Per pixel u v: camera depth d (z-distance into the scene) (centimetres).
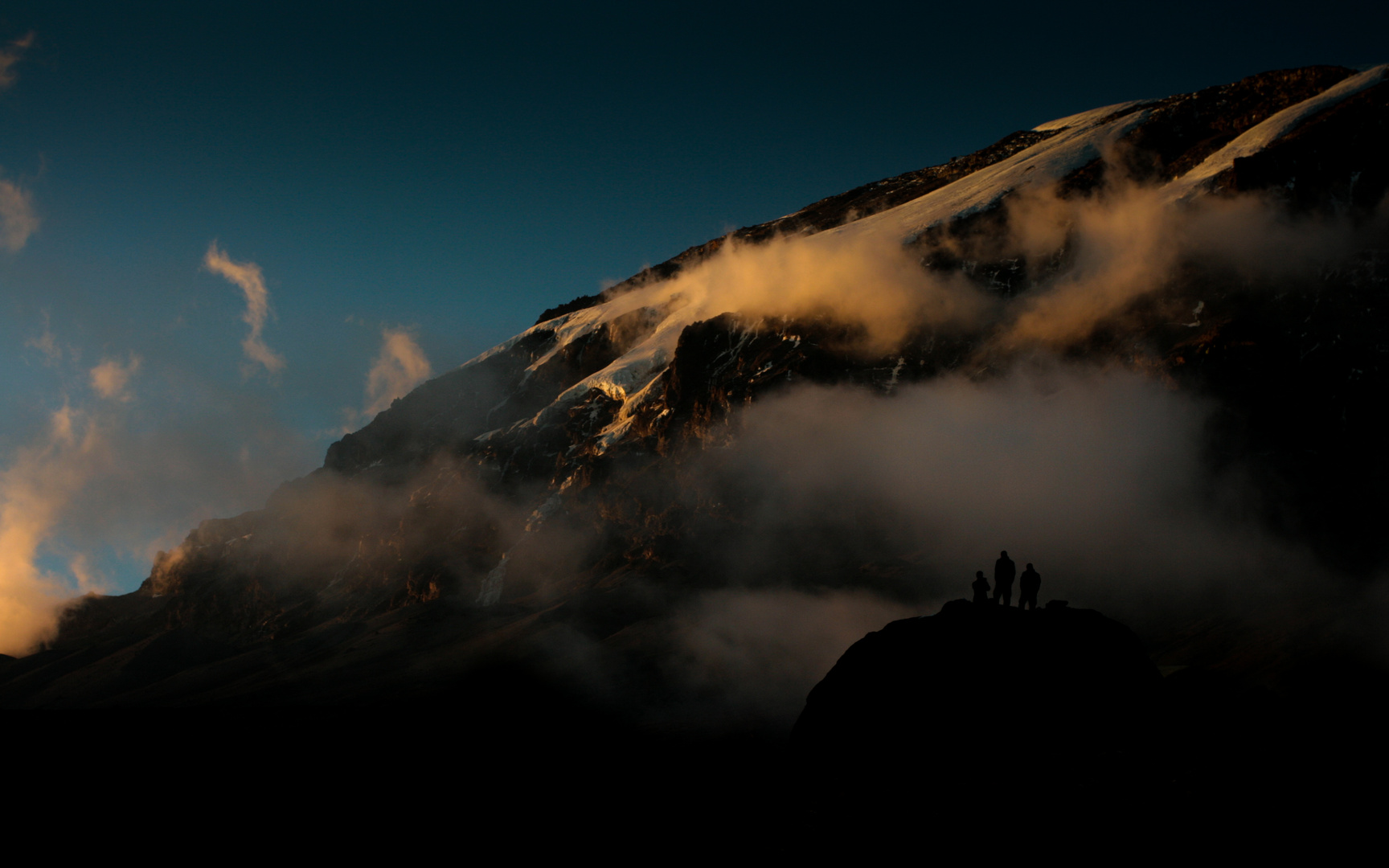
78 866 2436
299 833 2798
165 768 3222
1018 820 2297
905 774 2775
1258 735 2905
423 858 2708
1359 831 2106
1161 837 2125
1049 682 3016
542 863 2652
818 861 2273
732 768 3662
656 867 2512
